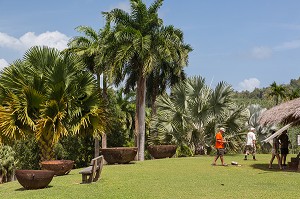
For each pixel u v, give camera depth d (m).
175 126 25.59
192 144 25.83
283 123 18.27
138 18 26.44
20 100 17.64
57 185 12.77
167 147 23.25
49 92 17.86
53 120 17.27
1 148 28.56
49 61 18.83
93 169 12.84
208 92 26.22
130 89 32.75
